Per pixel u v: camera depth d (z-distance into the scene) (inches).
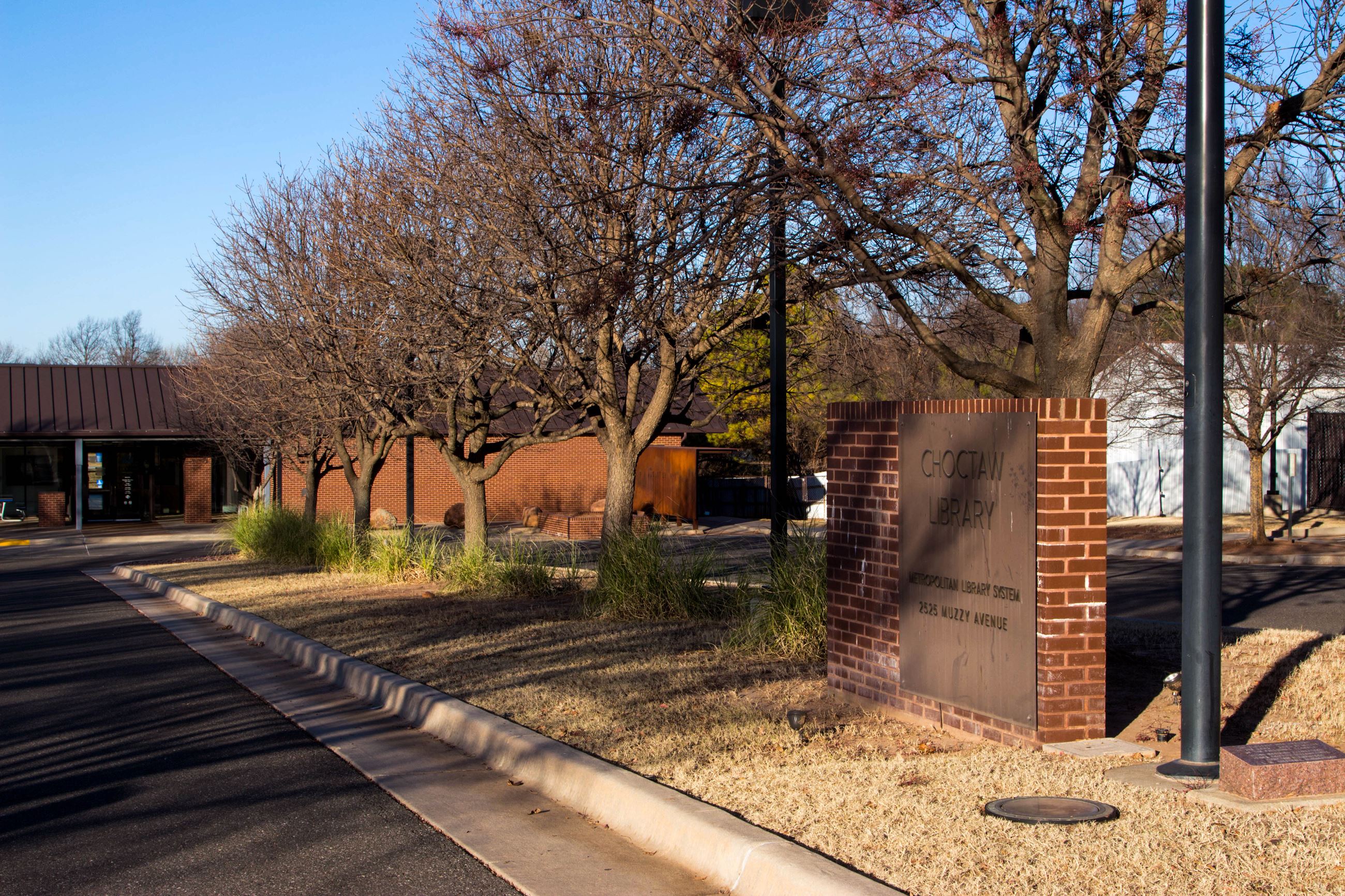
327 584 654.5
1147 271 304.0
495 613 492.4
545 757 250.2
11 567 910.4
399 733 304.3
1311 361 784.9
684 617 467.2
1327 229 370.3
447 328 514.0
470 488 653.3
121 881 191.9
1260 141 295.9
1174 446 1300.4
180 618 555.2
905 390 823.1
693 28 362.0
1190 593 216.8
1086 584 237.9
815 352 536.1
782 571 390.6
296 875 194.2
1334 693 288.7
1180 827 182.7
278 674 394.9
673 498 1337.4
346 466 834.2
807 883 166.6
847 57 388.2
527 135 420.5
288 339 666.2
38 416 1333.7
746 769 232.5
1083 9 320.2
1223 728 260.1
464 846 208.8
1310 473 1189.7
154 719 322.3
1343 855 167.0
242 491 1530.5
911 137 354.0
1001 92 335.0
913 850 177.3
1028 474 236.1
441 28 482.9
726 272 436.1
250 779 257.6
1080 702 238.7
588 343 527.8
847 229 334.3
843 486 301.6
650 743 256.1
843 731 265.3
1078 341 312.5
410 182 535.5
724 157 430.0
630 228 417.7
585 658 370.6
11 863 201.3
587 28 406.0
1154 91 306.8
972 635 252.5
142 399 1393.9
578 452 1505.9
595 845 208.2
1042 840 178.7
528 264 454.0
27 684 375.9
